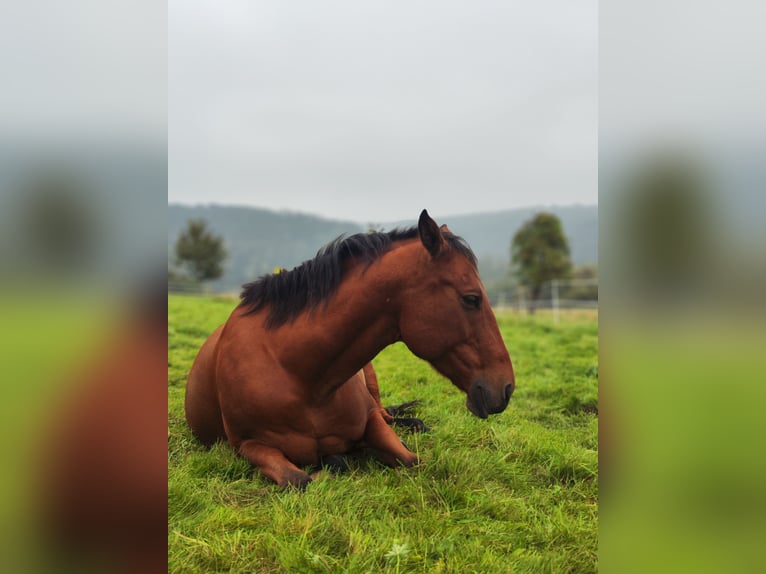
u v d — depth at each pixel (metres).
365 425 3.16
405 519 2.36
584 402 4.50
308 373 2.86
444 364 2.76
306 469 2.98
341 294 2.80
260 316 3.09
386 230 3.07
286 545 2.10
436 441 3.36
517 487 2.80
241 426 3.01
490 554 2.07
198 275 44.66
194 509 2.47
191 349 6.53
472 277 2.71
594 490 2.77
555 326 11.21
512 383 2.68
